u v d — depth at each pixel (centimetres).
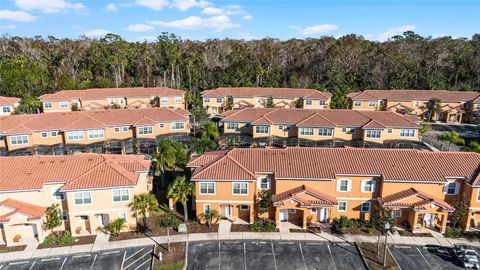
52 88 10044
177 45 13812
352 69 12144
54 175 3975
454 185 4041
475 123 8762
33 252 3684
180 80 12106
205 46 14488
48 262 3531
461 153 4306
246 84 11031
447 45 12706
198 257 3606
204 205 4191
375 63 11906
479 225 4094
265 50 13788
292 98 8881
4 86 9319
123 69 11756
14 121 6225
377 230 4053
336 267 3462
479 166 4075
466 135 7731
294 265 3491
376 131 6488
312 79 12281
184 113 7275
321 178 4034
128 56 12225
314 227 4122
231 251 3703
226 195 4150
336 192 4156
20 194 3838
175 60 11494
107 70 12112
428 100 8831
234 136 6806
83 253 3678
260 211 4219
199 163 4425
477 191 3884
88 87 10344
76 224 4000
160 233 4022
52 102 8231
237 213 4275
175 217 4197
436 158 4231
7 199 3816
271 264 3500
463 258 3528
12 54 12406
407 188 4031
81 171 4059
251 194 4128
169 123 6888
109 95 8762
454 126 8512
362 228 4100
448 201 4088
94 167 4059
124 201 4003
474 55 11538
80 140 6331
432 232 4038
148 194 4134
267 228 4075
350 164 4191
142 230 4062
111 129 6556
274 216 4238
